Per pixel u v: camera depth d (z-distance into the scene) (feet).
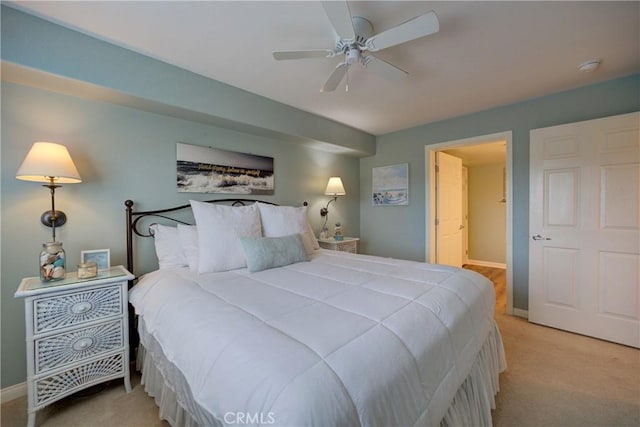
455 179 13.93
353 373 2.68
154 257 7.43
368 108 9.84
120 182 6.88
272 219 8.14
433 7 4.89
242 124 8.40
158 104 6.75
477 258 18.54
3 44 4.77
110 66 5.88
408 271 6.14
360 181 14.46
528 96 8.93
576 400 5.38
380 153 13.51
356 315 3.76
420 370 3.23
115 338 5.58
